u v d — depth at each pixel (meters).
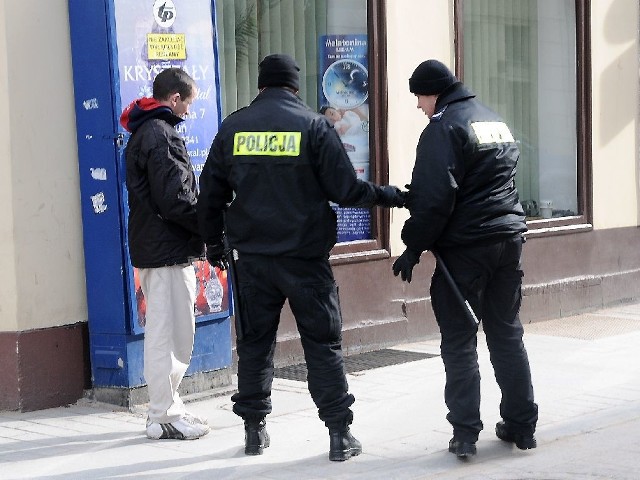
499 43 18.59
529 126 19.17
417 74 10.06
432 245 9.97
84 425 11.51
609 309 19.66
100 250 12.20
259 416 10.30
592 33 19.55
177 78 10.82
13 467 9.97
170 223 10.74
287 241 9.74
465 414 9.99
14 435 11.11
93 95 12.07
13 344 11.93
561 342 16.23
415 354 15.46
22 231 11.91
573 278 19.06
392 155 16.28
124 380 12.18
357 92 16.03
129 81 12.06
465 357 10.02
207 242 10.30
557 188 19.48
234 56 14.88
